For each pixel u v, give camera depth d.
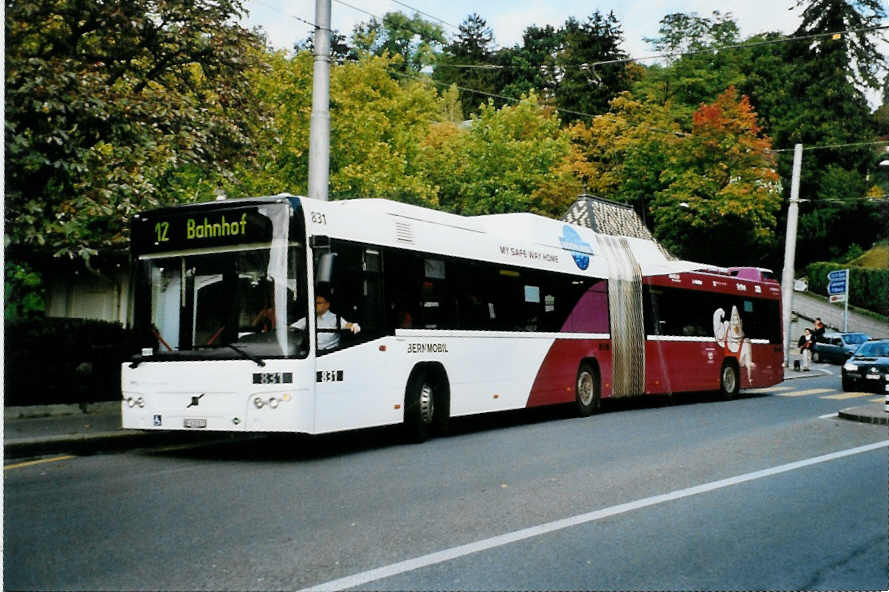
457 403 13.39
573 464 10.42
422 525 7.08
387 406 11.83
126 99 14.36
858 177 63.84
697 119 48.47
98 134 14.31
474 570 5.78
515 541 6.59
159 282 11.09
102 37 15.35
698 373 21.05
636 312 18.95
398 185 30.44
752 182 48.81
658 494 8.59
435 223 13.41
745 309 23.47
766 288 24.64
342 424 10.95
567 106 65.94
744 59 58.34
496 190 45.09
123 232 15.52
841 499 8.56
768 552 6.44
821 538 6.92
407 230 12.64
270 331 10.48
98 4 14.64
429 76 58.88
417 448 11.91
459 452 11.48
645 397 23.45
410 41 58.00
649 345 19.25
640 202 54.28
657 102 55.06
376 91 35.25
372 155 29.08
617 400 22.39
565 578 5.65
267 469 9.97
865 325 57.66
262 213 10.68
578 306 17.00
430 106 38.94
